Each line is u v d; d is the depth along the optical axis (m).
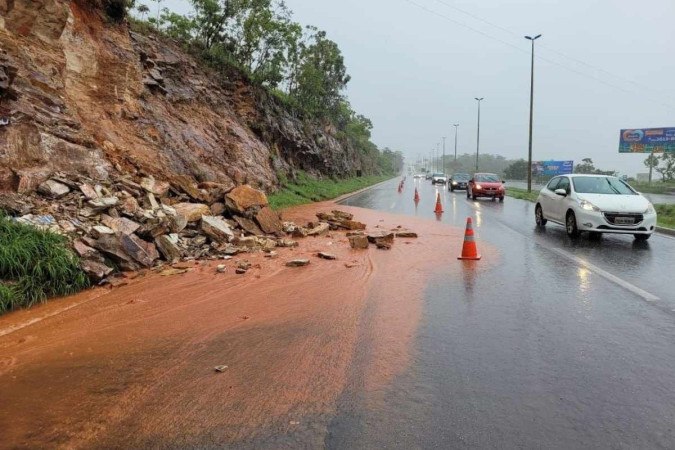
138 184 10.80
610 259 8.99
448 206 22.67
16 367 4.16
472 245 9.01
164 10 22.97
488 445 2.93
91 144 10.66
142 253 7.97
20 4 10.05
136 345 4.65
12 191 7.86
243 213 11.70
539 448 2.90
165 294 6.52
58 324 5.32
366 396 3.57
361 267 8.27
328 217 14.52
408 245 10.69
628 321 5.24
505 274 7.70
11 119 8.41
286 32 26.92
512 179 93.25
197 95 19.84
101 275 6.89
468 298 6.23
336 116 55.38
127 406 3.45
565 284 6.99
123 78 13.80
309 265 8.43
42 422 3.24
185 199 11.59
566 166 70.50
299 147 33.66
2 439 3.03
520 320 5.29
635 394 3.57
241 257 9.11
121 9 14.24
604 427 3.13
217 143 19.03
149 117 14.88
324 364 4.16
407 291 6.62
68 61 11.84
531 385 3.72
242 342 4.71
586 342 4.61
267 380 3.85
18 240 6.38
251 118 25.31
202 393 3.63
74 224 7.73
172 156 14.59
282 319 5.42
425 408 3.38
